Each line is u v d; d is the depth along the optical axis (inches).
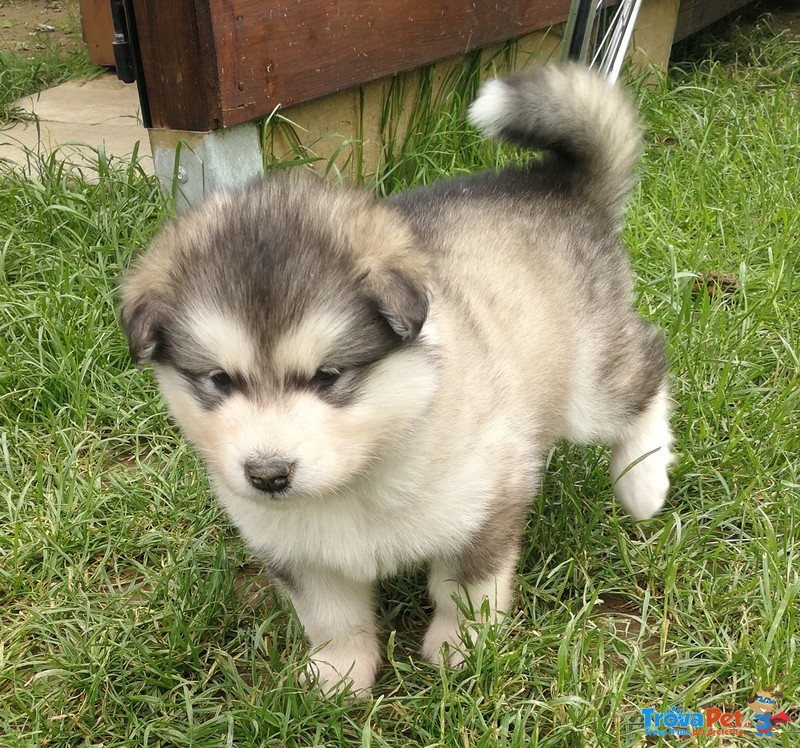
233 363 14.6
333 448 14.5
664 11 48.1
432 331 15.9
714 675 16.9
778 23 60.4
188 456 23.7
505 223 20.2
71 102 45.8
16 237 30.8
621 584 20.0
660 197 34.9
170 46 28.6
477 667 17.0
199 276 14.9
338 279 14.6
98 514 22.4
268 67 29.5
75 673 18.0
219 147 29.5
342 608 18.1
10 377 25.7
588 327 20.6
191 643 18.3
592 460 22.9
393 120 36.1
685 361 25.2
